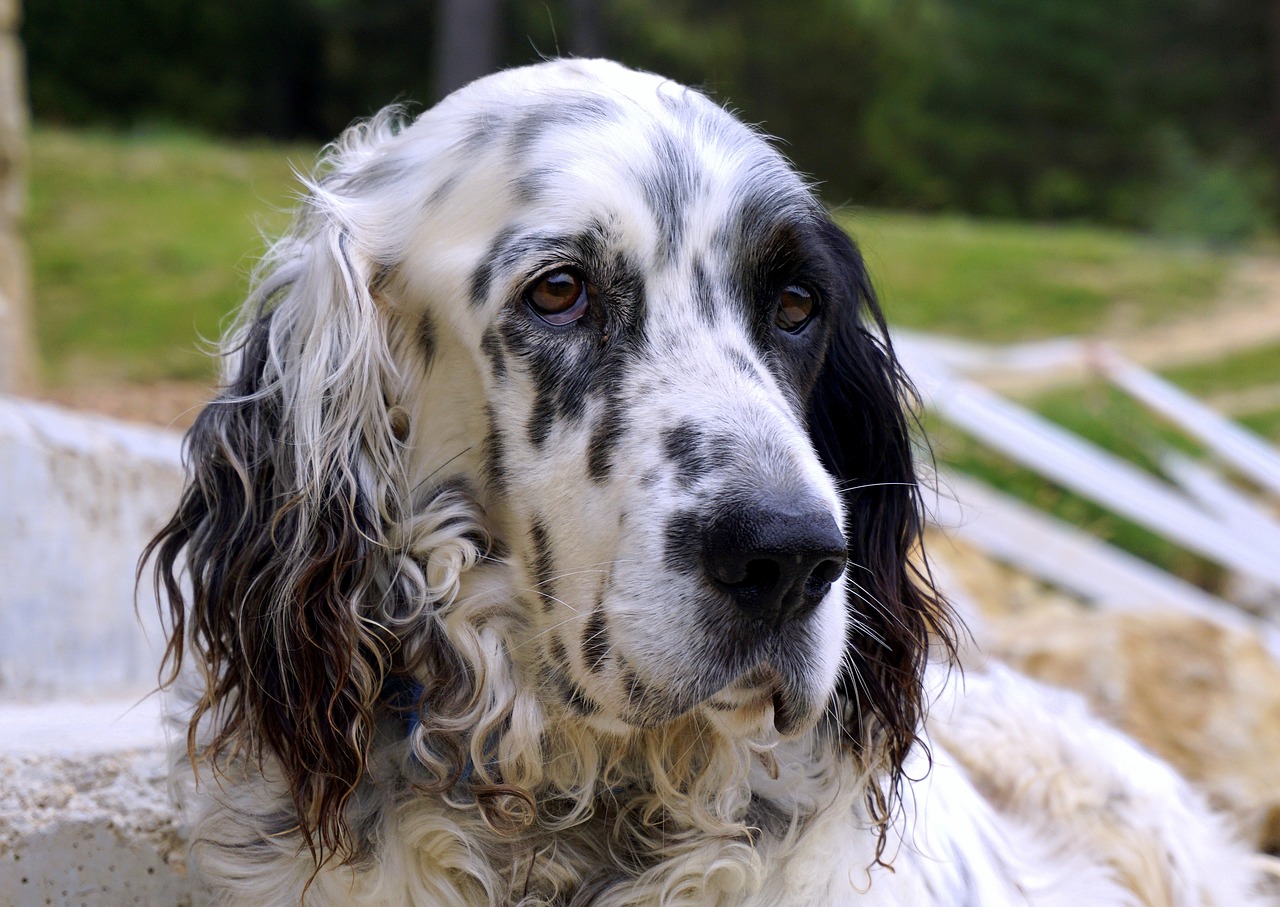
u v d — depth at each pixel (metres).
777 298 2.57
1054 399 10.41
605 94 2.60
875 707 2.71
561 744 2.56
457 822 2.50
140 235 13.55
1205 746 4.67
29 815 2.73
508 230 2.47
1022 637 5.09
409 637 2.54
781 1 26.44
